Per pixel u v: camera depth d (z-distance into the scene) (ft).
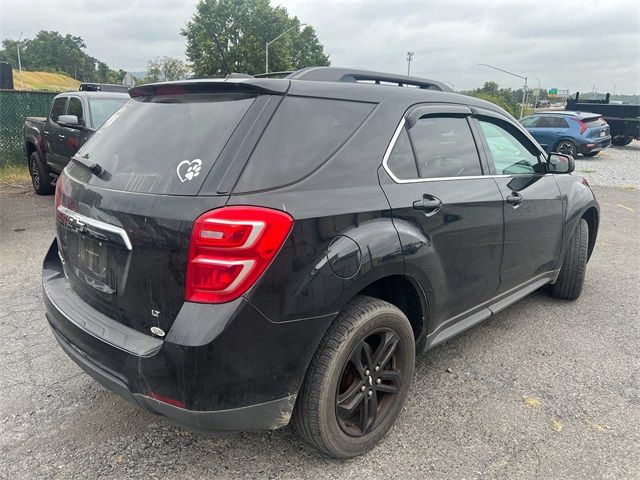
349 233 7.52
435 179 9.43
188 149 7.27
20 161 40.01
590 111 77.92
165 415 6.93
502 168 11.57
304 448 8.66
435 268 9.12
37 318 13.44
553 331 13.48
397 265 8.15
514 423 9.43
